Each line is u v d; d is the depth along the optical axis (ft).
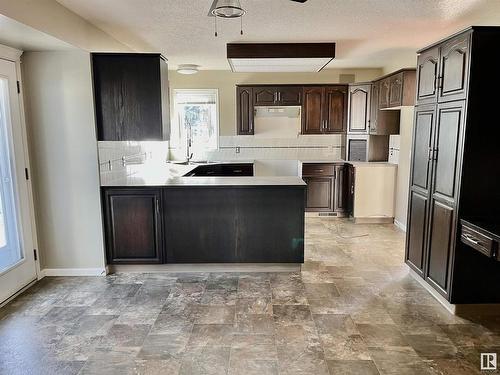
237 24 11.90
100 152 12.10
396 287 11.33
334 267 13.03
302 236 12.39
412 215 11.91
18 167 10.95
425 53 10.93
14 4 7.89
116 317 9.59
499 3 9.93
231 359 7.79
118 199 12.21
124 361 7.75
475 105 8.75
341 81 21.53
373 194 19.12
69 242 12.26
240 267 12.69
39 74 11.41
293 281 11.84
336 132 20.86
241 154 22.18
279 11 10.53
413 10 10.51
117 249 12.48
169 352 8.05
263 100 20.65
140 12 10.62
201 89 21.59
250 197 12.19
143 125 11.96
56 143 11.76
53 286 11.53
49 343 8.42
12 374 7.36
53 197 12.01
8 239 10.76
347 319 9.42
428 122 10.73
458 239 9.26
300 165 20.74
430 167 10.61
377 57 17.65
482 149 8.91
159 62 11.74
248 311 9.87
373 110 19.47
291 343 8.36
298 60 15.11
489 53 8.59
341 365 7.58
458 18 11.30
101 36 12.51
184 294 10.93
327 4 9.98
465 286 9.44
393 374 7.30
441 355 7.91
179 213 12.29
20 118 11.05
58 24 9.71
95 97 11.76
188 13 10.75
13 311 9.91
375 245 15.53
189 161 21.34
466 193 9.07
